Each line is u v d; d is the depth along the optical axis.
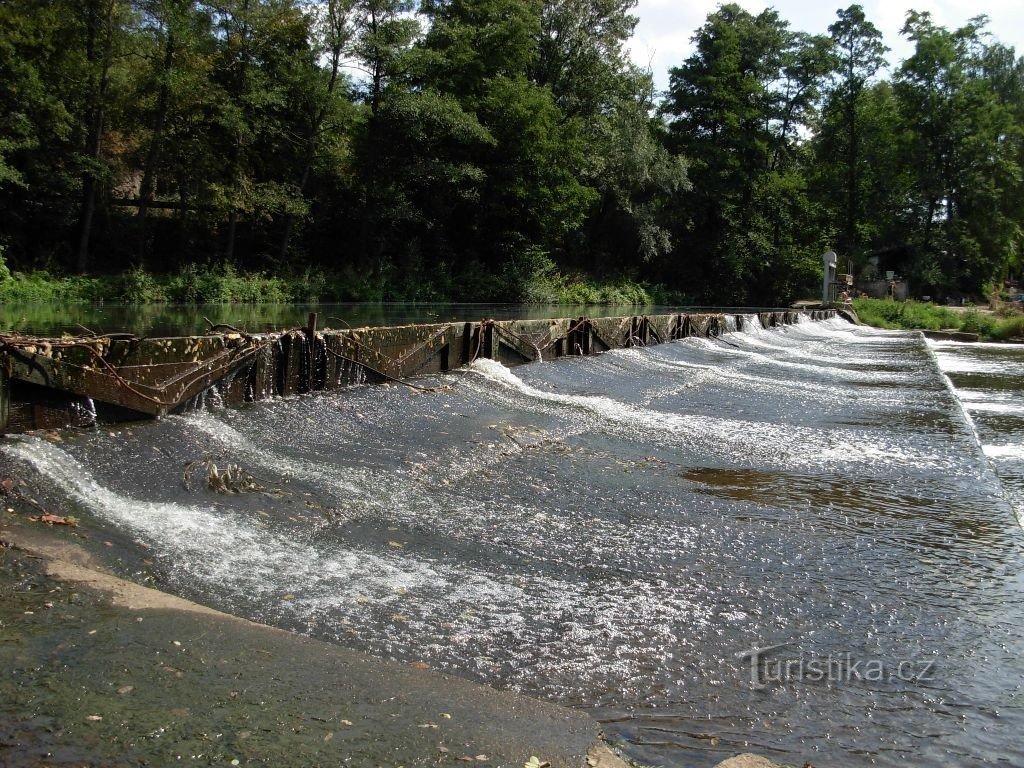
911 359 23.09
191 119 35.41
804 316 36.44
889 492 7.76
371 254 42.69
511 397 11.09
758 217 56.88
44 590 4.16
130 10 32.81
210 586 4.55
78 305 24.27
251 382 8.48
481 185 42.62
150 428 6.90
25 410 6.31
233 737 3.04
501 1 44.44
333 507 6.01
